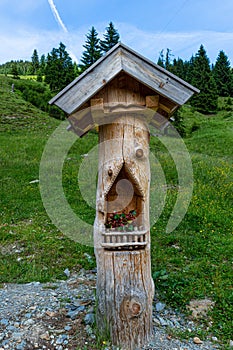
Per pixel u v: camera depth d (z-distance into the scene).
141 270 2.74
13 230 6.04
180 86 2.55
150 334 2.90
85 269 4.64
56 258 4.98
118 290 2.71
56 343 2.81
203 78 38.19
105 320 2.77
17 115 23.03
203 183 8.65
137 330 2.78
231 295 3.69
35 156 12.41
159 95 2.61
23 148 13.67
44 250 5.23
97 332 2.84
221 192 7.95
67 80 36.59
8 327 3.03
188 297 3.72
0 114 22.38
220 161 12.19
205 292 3.84
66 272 4.50
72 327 3.03
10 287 4.03
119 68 2.48
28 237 5.69
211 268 4.46
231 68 52.44
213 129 24.92
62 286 4.06
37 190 8.38
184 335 3.04
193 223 6.22
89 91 2.50
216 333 3.12
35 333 2.94
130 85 2.61
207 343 2.97
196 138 21.48
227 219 6.33
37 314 3.26
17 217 6.71
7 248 5.37
